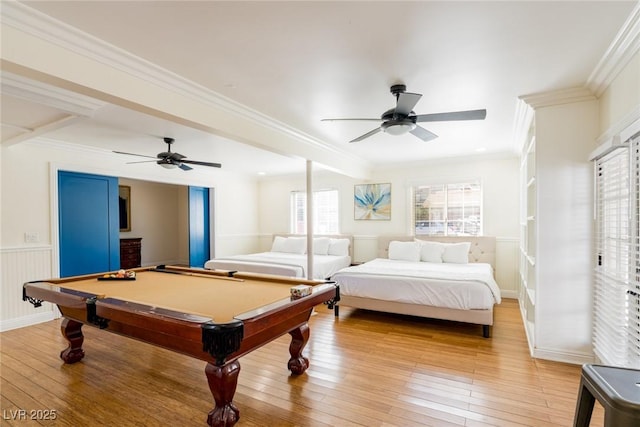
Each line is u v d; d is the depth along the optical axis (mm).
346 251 6645
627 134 2004
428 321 4281
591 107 2854
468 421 2104
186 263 9008
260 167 6910
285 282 2949
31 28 1772
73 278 3102
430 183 6109
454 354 3186
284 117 3523
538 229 3043
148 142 4605
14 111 2969
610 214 2510
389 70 2461
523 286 4414
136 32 1942
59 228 4613
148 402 2350
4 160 4070
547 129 3002
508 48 2150
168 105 2545
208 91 2785
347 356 3143
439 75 2549
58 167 4586
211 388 1994
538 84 2713
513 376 2709
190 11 1741
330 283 2822
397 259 5773
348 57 2268
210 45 2098
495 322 4203
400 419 2131
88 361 3043
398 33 1970
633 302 2100
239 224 7836
